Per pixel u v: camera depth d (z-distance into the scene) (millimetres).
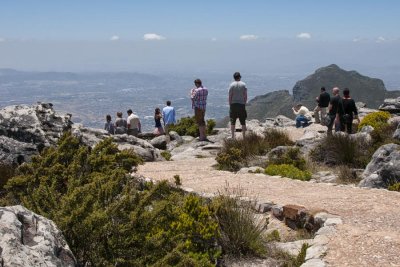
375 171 13148
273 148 17750
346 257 6922
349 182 13562
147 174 13500
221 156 15461
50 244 4371
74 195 5496
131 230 5539
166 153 19188
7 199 6984
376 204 9664
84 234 5223
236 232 7547
